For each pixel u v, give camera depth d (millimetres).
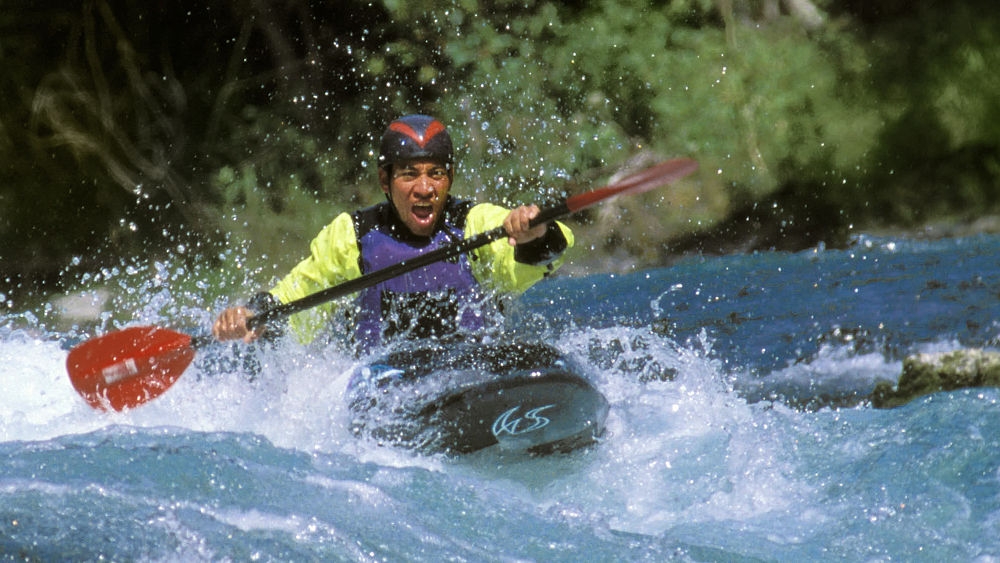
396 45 46438
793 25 48719
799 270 35906
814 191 45219
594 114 46344
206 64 50250
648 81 46156
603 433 16516
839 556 12586
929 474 14617
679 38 46844
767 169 45344
